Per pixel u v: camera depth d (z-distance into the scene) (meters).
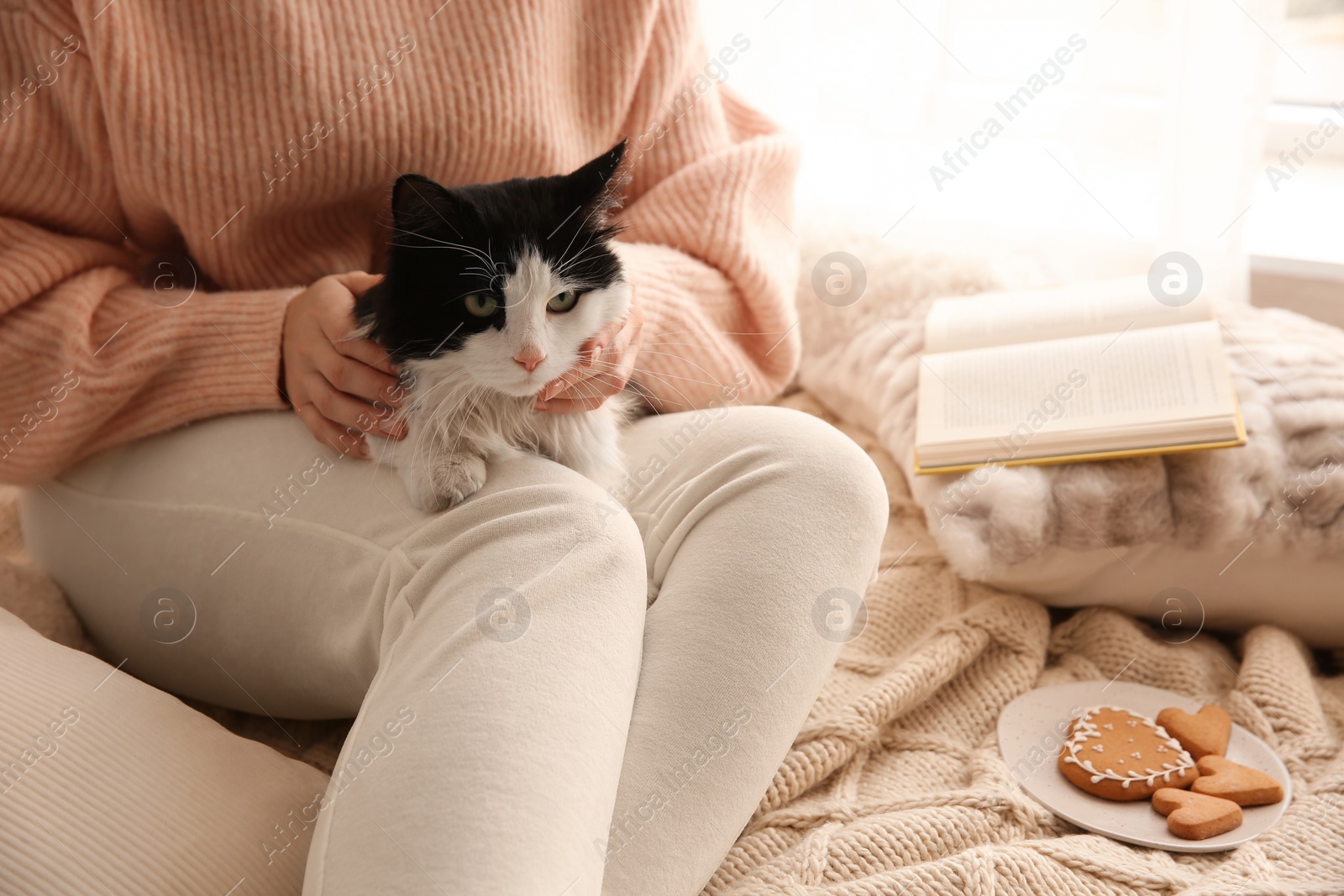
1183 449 1.01
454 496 0.74
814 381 1.40
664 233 1.05
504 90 0.94
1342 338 1.18
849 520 0.77
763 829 0.82
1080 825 0.84
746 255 1.04
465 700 0.59
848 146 1.56
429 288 0.76
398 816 0.55
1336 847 0.78
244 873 0.63
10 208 0.85
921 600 1.10
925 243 1.42
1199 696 1.00
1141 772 0.86
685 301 1.00
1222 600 1.07
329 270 1.00
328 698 0.82
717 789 0.69
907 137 1.49
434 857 0.53
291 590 0.77
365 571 0.73
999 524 1.04
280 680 0.82
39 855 0.58
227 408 0.86
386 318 0.77
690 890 0.68
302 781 0.72
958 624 1.03
